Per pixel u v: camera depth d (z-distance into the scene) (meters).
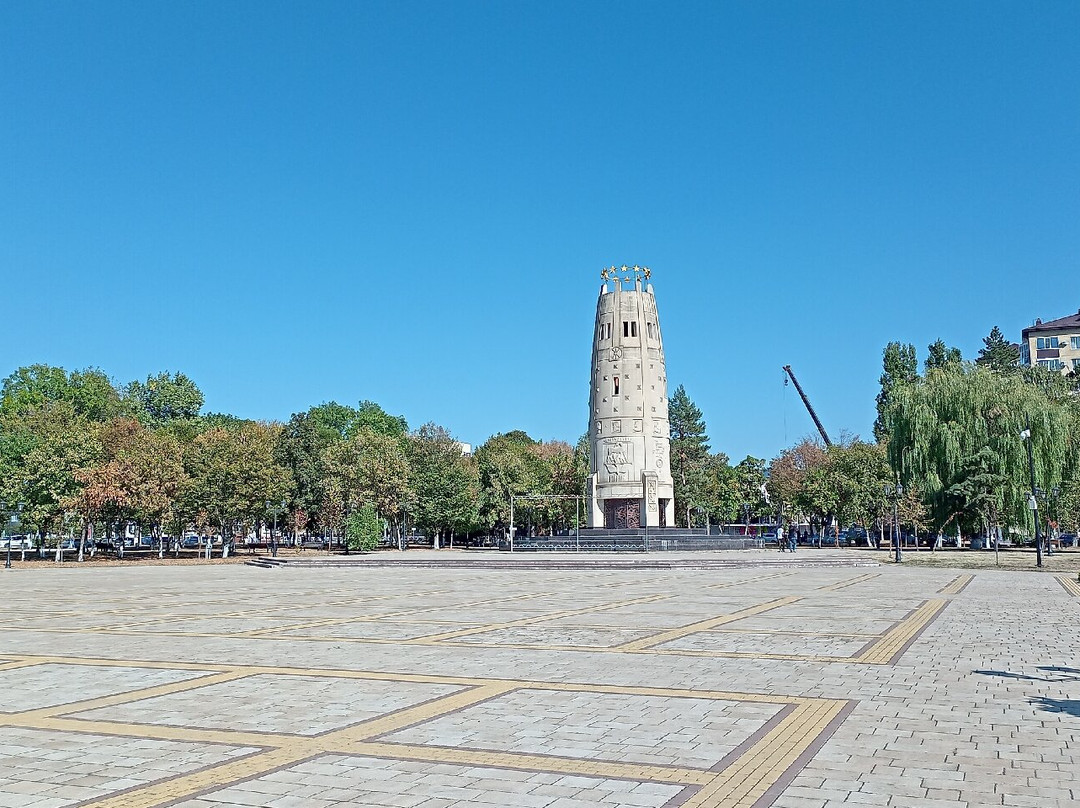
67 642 22.41
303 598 37.06
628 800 9.19
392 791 9.52
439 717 13.02
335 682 16.03
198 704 14.14
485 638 22.36
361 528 85.69
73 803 9.18
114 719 13.13
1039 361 158.88
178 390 127.69
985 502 69.25
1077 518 78.56
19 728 12.59
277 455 105.69
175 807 9.04
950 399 72.25
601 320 86.38
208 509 88.19
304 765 10.53
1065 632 22.23
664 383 86.38
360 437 99.38
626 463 83.81
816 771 10.14
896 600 32.03
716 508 130.12
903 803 9.01
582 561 61.62
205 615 29.64
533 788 9.59
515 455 110.62
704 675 16.45
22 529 80.38
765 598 33.97
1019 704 13.59
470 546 112.12
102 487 79.38
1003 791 9.36
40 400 105.12
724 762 10.53
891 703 13.72
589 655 19.19
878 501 98.12
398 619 27.48
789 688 15.06
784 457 130.62
